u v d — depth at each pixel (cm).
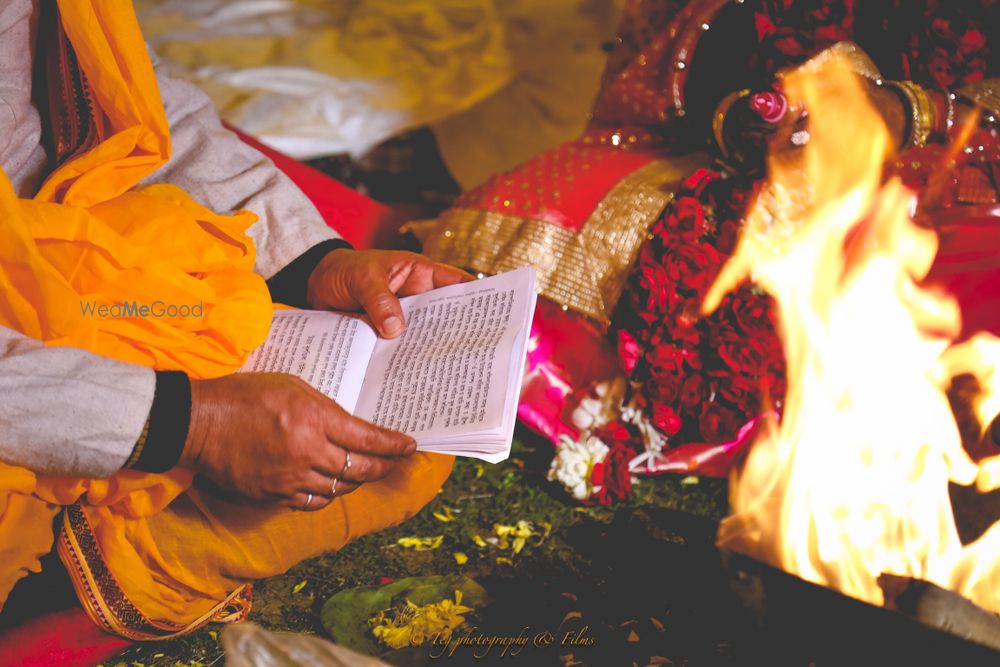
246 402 130
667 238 200
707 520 192
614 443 205
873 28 216
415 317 164
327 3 386
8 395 122
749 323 199
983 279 202
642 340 205
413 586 171
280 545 151
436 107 341
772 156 197
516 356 146
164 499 137
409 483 161
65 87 158
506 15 379
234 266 159
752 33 209
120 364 129
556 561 184
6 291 132
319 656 117
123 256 143
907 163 204
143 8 379
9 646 147
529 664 155
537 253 212
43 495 133
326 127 327
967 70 213
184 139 179
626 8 231
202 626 159
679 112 223
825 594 137
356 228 254
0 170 130
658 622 165
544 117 344
